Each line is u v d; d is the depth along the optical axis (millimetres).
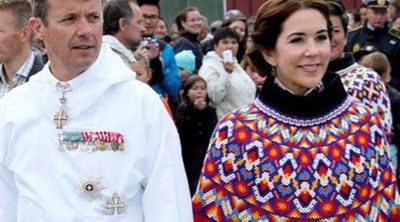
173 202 3900
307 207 4090
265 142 4160
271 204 4121
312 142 4145
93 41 3900
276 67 4297
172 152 3984
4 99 4090
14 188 4070
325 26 4191
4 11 5746
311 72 4160
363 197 4117
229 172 4199
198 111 9008
